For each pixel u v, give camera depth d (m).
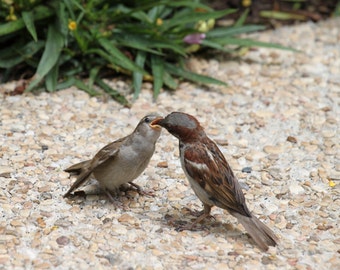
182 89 13.16
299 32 15.36
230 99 12.91
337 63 14.23
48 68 12.47
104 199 10.02
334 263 8.79
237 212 8.98
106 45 12.80
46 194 10.02
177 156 11.23
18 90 12.57
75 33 12.66
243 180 10.66
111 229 9.28
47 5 13.23
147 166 10.41
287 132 11.99
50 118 11.95
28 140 11.30
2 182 10.21
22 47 12.98
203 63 14.02
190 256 8.78
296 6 16.19
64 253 8.75
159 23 13.44
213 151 9.12
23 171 10.51
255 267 8.63
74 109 12.26
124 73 13.27
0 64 12.77
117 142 9.47
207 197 9.09
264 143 11.68
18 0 12.76
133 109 12.38
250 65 14.06
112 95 12.68
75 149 11.18
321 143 11.70
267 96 13.03
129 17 13.72
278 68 14.00
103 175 9.56
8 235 9.03
